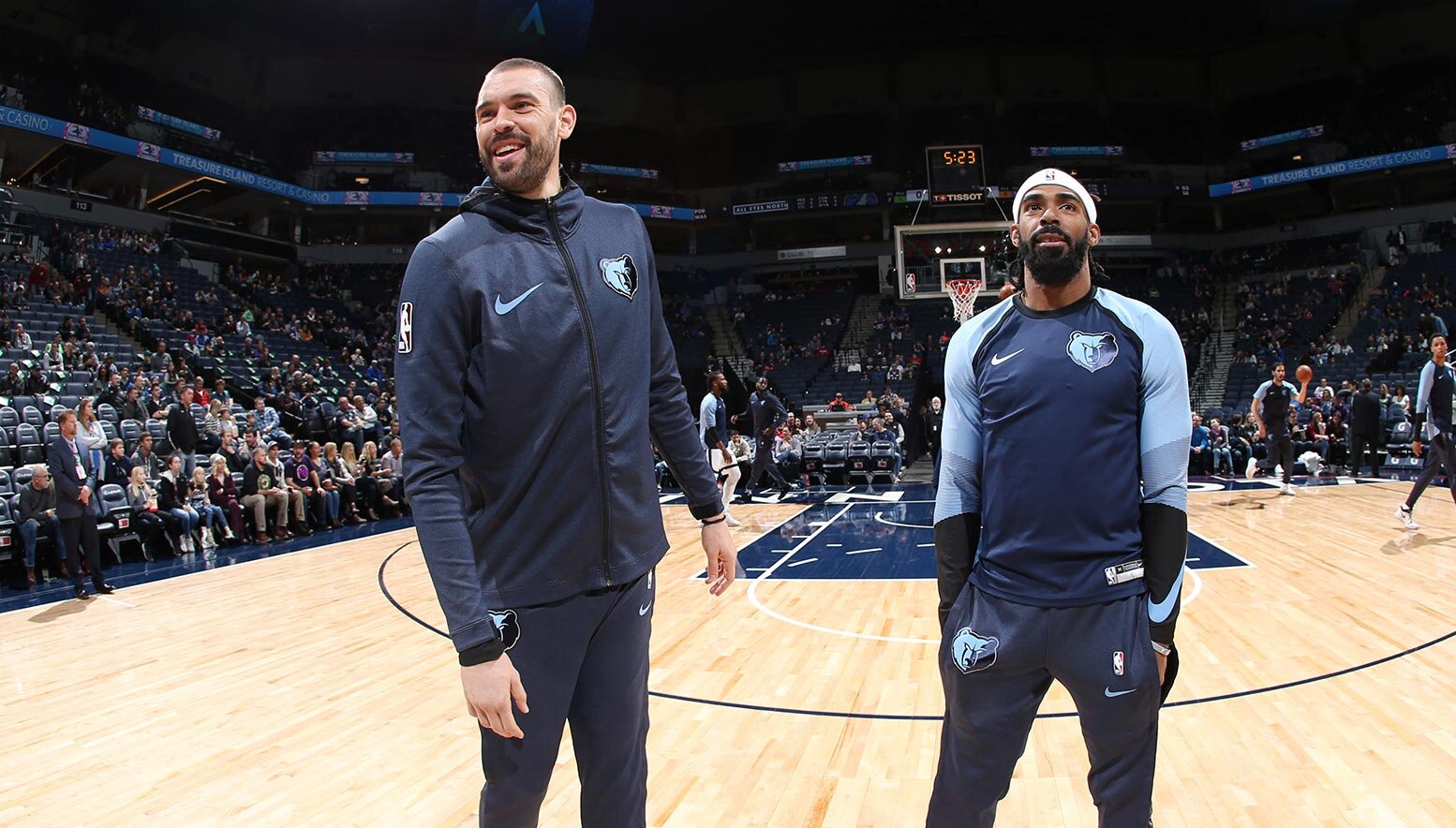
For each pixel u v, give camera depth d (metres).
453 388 1.38
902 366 22.20
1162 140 29.70
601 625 1.49
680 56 30.56
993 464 1.68
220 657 4.38
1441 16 26.72
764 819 2.39
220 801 2.62
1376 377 17.95
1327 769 2.58
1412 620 4.29
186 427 9.88
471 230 1.45
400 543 8.88
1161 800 2.42
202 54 25.27
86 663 4.30
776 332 27.23
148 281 17.72
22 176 21.42
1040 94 30.38
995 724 1.66
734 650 4.24
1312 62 28.59
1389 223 25.55
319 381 15.67
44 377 10.57
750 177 31.44
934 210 29.05
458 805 2.56
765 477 14.37
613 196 30.14
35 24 21.38
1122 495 1.61
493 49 28.09
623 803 1.54
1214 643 4.02
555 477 1.42
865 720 3.16
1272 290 24.97
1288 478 10.17
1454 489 6.92
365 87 28.20
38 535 7.11
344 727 3.26
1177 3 28.11
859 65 30.97
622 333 1.52
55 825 2.47
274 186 24.03
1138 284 26.83
